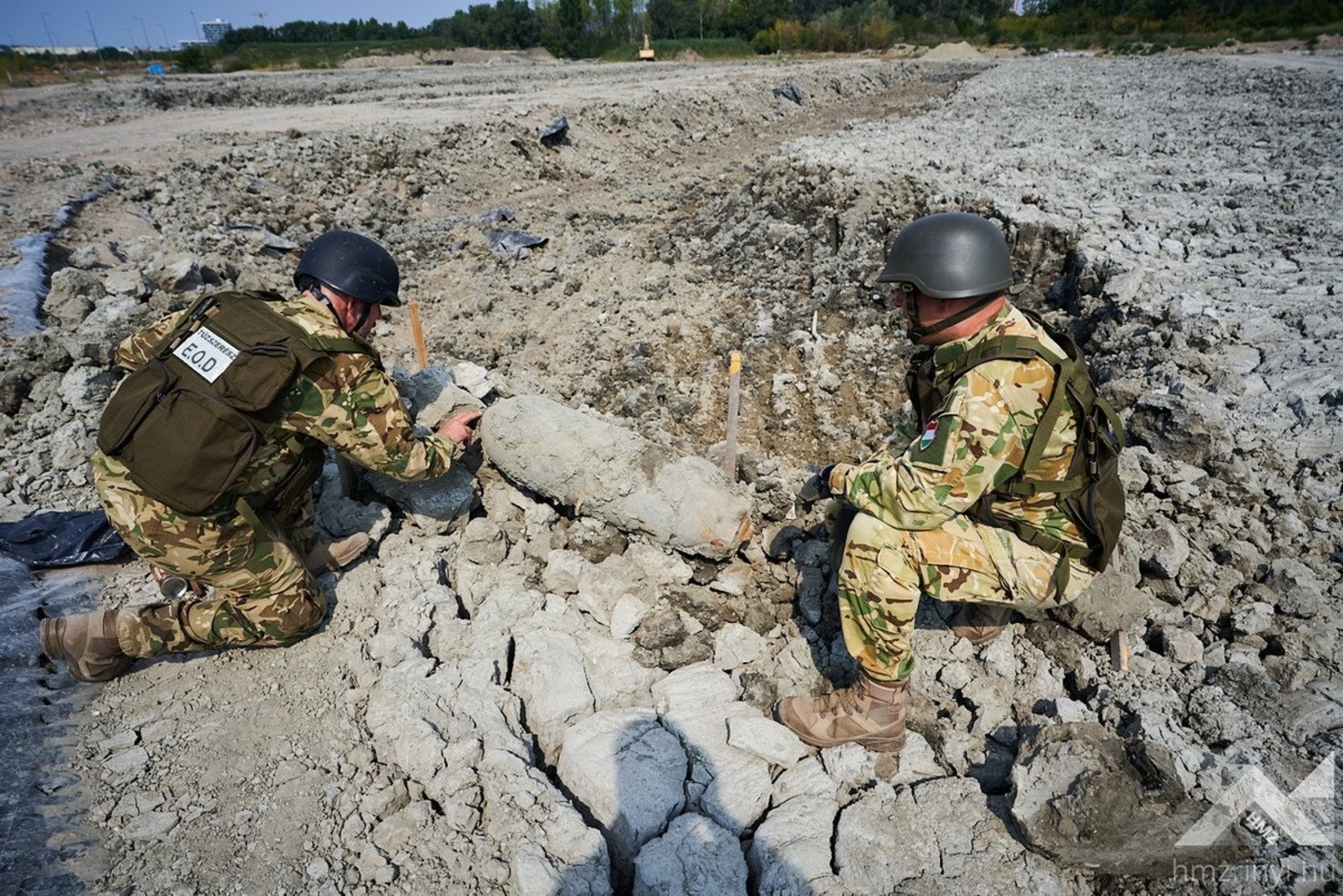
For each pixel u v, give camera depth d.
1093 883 2.21
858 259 6.66
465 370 4.18
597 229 9.30
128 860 2.20
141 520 2.46
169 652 2.74
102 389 4.35
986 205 6.81
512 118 13.08
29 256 5.95
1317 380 4.33
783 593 3.26
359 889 2.16
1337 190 7.63
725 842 2.30
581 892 2.15
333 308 2.78
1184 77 20.39
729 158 14.62
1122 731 2.56
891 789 2.46
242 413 2.42
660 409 5.12
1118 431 2.32
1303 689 2.67
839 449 4.70
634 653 3.05
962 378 2.24
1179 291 5.50
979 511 2.47
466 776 2.40
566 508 3.58
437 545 3.46
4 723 2.51
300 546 3.17
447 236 8.95
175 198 8.23
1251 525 3.37
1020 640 2.96
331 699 2.73
